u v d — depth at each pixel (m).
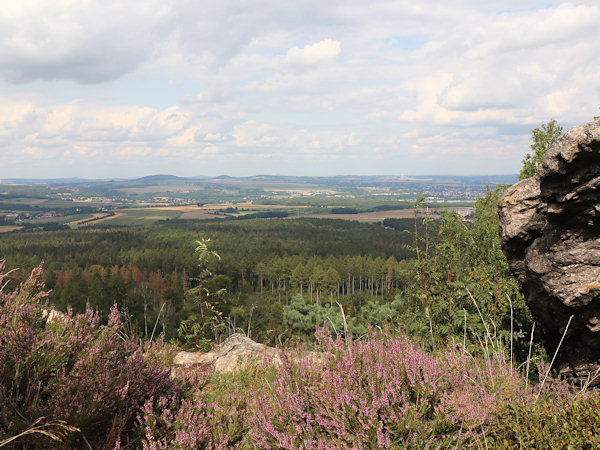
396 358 2.89
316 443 2.60
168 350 3.68
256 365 4.81
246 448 2.89
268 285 121.25
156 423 2.84
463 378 3.05
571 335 4.20
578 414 2.41
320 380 3.01
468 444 2.45
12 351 2.49
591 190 3.82
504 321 5.60
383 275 107.00
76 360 2.79
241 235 181.50
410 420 2.40
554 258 4.24
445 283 6.41
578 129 3.89
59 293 57.00
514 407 2.60
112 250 139.38
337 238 171.88
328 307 22.12
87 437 2.58
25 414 2.39
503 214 5.20
